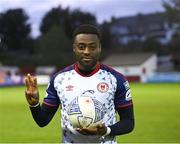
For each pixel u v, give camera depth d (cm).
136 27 12444
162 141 1203
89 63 423
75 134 425
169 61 10181
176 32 10206
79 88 423
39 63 9069
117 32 12350
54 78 438
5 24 11138
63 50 9350
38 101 430
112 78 431
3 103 2942
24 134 1358
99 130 411
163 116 1927
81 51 422
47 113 445
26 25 11256
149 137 1270
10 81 6781
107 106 424
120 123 432
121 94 436
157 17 12294
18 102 3028
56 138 1267
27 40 11194
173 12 10219
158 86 5472
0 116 2017
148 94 3738
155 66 8775
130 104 441
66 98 423
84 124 411
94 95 421
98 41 426
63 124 430
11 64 9106
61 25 10825
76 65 435
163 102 2814
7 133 1386
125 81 438
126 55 8919
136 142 1177
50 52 9206
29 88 426
